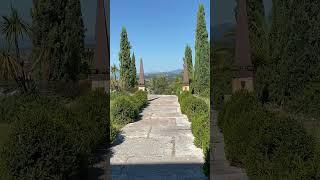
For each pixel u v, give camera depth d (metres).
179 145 7.17
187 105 12.26
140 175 5.00
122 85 27.17
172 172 5.13
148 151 6.64
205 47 19.36
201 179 4.73
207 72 19.08
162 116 12.70
